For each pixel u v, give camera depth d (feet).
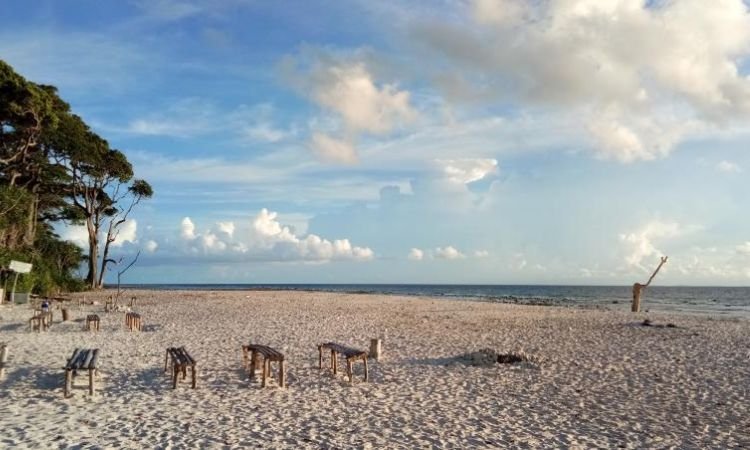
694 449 24.57
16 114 106.32
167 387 35.40
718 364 45.34
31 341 53.67
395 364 44.39
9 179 128.67
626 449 24.41
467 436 25.94
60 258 161.07
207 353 47.96
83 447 23.57
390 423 27.91
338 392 34.76
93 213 167.12
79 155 143.43
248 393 34.19
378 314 93.25
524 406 31.81
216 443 24.32
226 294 171.53
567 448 24.41
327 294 189.37
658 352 51.31
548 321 81.97
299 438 25.25
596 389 36.29
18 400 31.60
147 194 185.06
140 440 24.63
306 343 55.11
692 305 169.78
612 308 136.67
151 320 77.97
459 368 42.68
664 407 31.89
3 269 105.40
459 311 103.19
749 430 27.53
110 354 46.80
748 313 127.85
